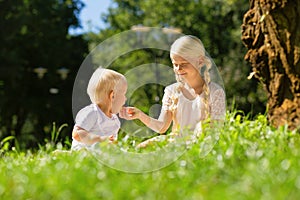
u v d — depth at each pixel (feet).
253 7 20.44
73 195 12.15
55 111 105.29
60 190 12.61
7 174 16.29
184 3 121.39
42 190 13.07
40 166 17.07
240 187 11.90
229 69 107.04
